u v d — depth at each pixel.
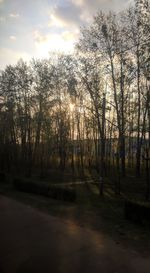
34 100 37.53
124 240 10.91
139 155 31.58
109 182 30.75
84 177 35.94
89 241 10.78
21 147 45.19
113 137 33.78
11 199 20.22
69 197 19.55
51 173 40.00
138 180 29.64
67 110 42.03
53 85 36.44
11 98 39.06
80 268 8.42
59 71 35.56
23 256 9.45
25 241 10.85
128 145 38.31
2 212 15.84
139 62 21.77
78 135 43.19
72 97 36.72
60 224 13.27
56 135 41.19
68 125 42.78
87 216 15.05
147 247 10.10
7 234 11.73
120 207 17.75
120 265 8.57
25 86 37.53
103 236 11.41
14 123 41.75
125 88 27.42
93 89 25.12
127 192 24.45
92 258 9.13
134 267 8.42
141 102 25.34
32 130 40.34
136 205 13.53
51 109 38.47
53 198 20.72
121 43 23.47
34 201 19.41
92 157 47.12
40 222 13.61
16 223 13.41
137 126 28.02
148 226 12.66
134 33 23.11
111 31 23.56
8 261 9.13
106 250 9.82
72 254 9.50
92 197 21.80
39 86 36.75
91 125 36.94
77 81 33.03
